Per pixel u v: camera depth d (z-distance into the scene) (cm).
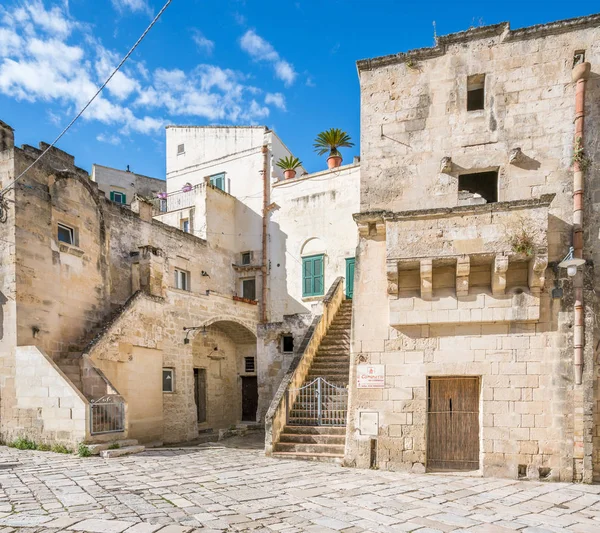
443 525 611
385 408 988
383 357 1002
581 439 896
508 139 984
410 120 1041
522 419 923
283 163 2333
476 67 1012
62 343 1324
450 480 879
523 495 780
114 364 1310
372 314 1019
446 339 972
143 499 693
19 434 1146
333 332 1683
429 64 1039
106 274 1561
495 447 925
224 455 1130
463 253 913
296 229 2205
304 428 1188
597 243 945
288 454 1089
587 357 912
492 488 823
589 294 927
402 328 995
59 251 1341
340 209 2098
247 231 2377
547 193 930
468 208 915
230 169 2494
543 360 927
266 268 2261
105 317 1530
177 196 2388
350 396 1015
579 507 714
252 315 2130
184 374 1656
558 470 895
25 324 1198
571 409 907
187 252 2073
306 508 671
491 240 903
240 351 2236
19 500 680
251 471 924
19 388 1158
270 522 605
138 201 1850
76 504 661
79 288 1419
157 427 1458
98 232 1534
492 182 1092
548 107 972
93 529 561
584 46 962
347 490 782
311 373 1434
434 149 1022
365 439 991
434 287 973
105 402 1180
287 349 1909
